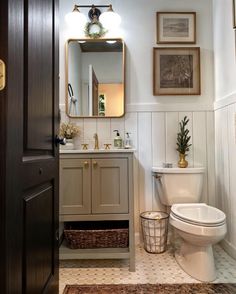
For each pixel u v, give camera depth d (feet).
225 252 7.16
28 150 2.73
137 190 8.01
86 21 8.06
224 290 5.23
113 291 5.26
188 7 8.17
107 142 8.06
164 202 7.42
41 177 3.17
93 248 6.36
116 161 6.35
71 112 8.09
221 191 7.59
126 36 8.13
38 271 3.01
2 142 2.06
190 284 5.49
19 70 2.38
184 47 8.14
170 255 7.01
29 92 2.71
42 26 3.20
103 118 8.09
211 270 5.71
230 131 6.91
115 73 8.10
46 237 3.41
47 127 3.51
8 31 2.11
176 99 8.14
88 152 6.35
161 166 8.01
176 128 8.10
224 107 7.29
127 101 8.13
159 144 8.09
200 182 7.23
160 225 7.13
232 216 6.85
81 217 6.30
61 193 6.33
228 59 7.04
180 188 7.15
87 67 8.12
